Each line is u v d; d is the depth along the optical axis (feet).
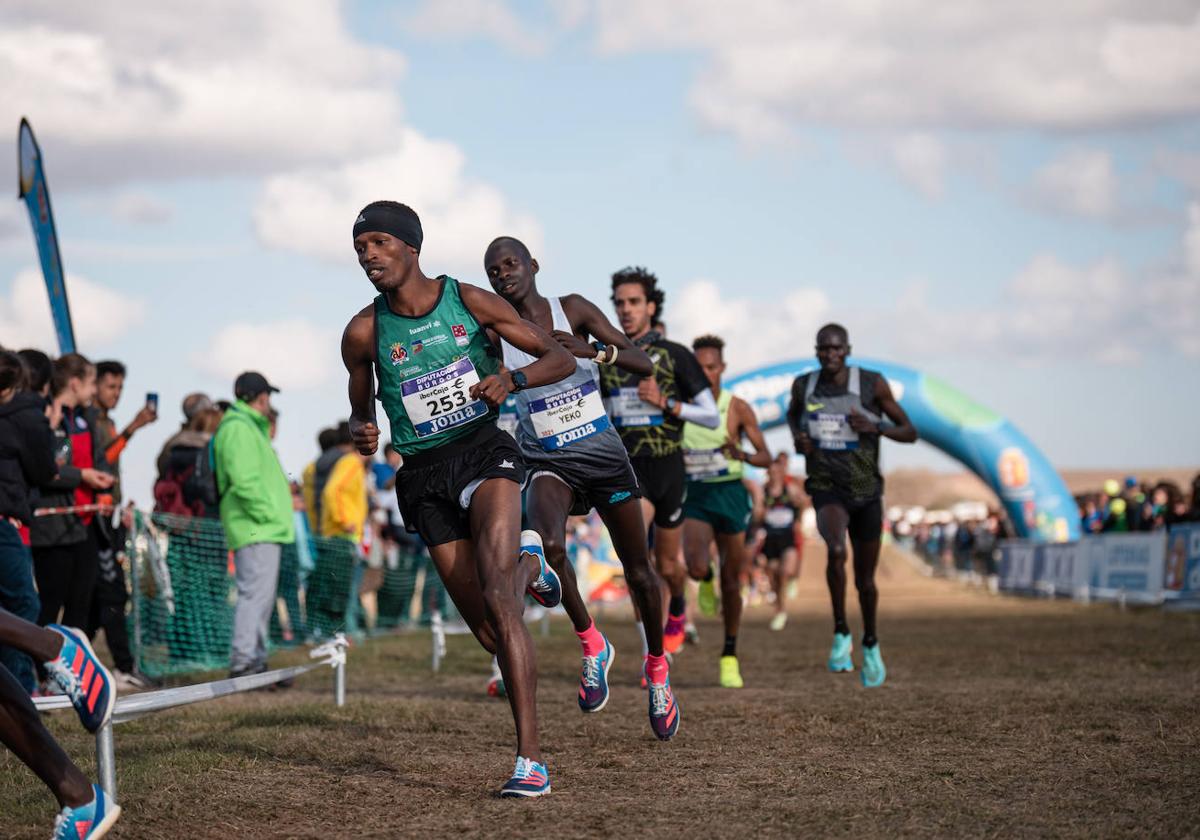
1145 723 21.33
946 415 103.81
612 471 19.84
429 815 14.78
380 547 52.13
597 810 14.90
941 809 14.64
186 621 34.73
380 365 16.56
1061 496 103.09
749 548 92.94
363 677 33.71
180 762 18.12
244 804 15.34
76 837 12.28
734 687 29.17
